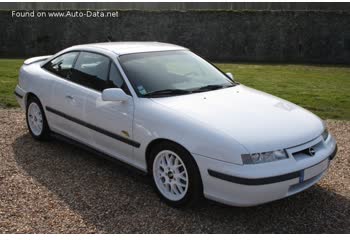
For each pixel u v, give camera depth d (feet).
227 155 11.32
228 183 11.30
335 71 53.57
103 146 15.35
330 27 66.44
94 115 15.20
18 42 70.85
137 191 14.05
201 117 12.47
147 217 12.32
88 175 15.31
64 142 19.08
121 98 13.79
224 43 69.87
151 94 14.05
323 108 28.45
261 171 11.12
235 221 12.21
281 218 12.44
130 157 14.20
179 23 70.38
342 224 12.12
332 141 13.80
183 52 17.26
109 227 11.75
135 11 70.79
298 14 67.00
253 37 68.80
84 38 71.87
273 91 35.29
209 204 13.14
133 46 16.78
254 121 12.51
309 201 13.55
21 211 12.56
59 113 17.12
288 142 11.91
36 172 15.52
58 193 13.79
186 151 12.16
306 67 58.39
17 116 23.61
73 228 11.66
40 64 19.43
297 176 11.63
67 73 17.15
